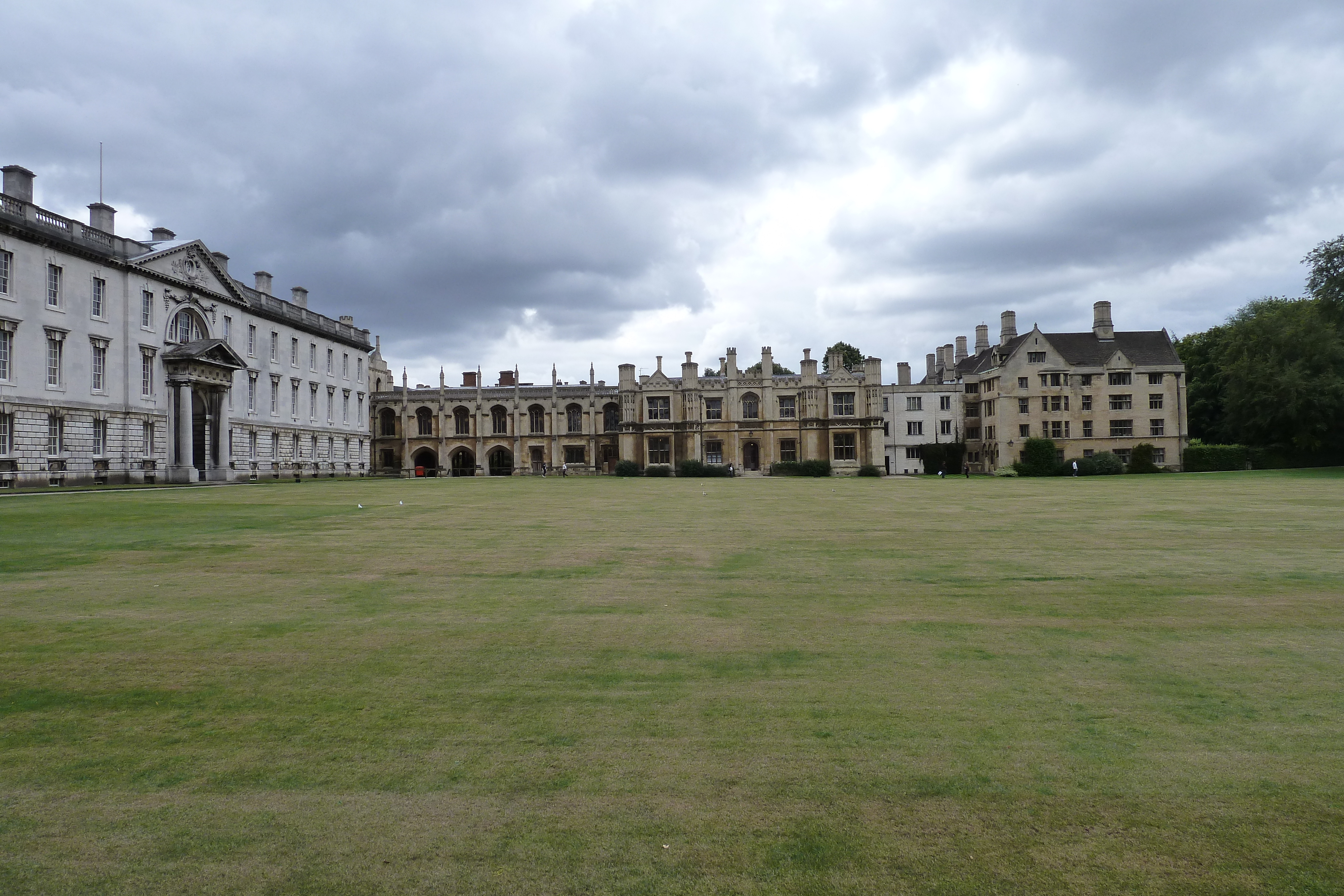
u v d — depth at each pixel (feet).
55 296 165.27
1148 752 21.59
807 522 82.99
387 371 372.79
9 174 157.69
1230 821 18.02
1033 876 16.01
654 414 307.37
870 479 248.52
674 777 20.18
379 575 48.34
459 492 153.99
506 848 16.97
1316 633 33.83
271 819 18.19
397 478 280.51
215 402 207.31
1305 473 223.10
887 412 319.27
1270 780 19.94
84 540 64.59
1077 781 19.93
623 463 295.48
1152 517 85.25
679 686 27.02
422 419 336.08
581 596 41.93
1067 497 127.44
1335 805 18.67
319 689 26.76
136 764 21.02
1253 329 271.49
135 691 26.55
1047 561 53.42
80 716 24.35
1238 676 27.94
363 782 19.95
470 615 37.27
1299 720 23.76
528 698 25.85
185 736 22.82
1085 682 27.35
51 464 162.20
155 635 33.58
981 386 309.42
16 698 25.93
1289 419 258.16
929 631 34.27
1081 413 291.17
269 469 242.99
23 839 17.43
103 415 175.22
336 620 36.35
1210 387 317.63
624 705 25.27
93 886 15.72
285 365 254.27
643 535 70.08
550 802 18.97
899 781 19.97
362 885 15.69
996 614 37.55
